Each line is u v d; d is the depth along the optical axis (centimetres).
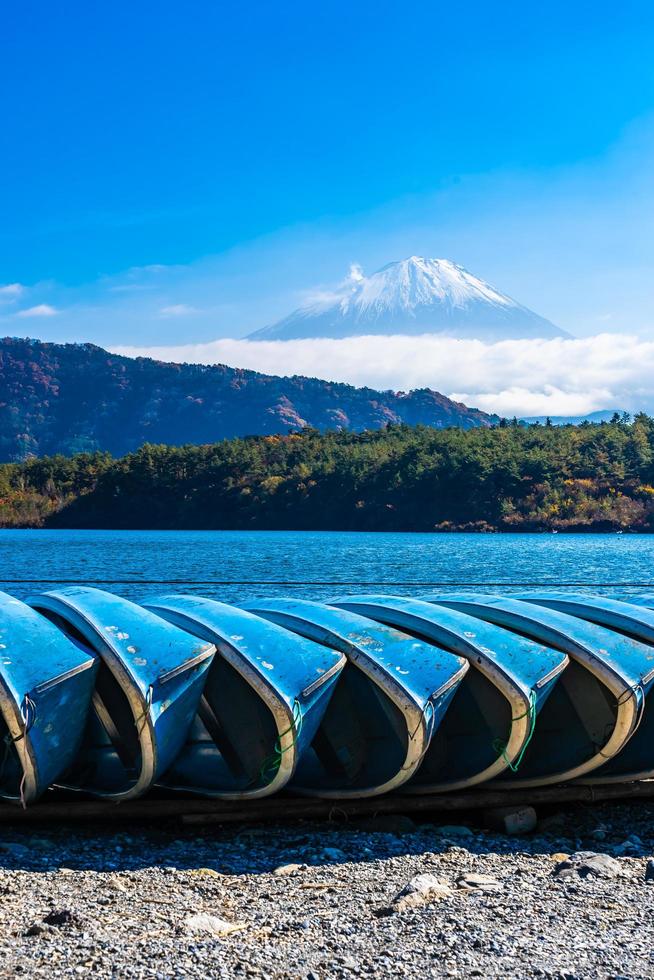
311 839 766
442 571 5609
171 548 8694
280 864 701
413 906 604
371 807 823
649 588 3800
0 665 762
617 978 509
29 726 746
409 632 903
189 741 908
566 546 9475
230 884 652
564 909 606
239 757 852
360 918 587
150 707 764
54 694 761
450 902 614
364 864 702
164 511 17450
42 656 779
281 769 784
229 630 862
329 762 877
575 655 855
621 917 593
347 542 10475
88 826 802
